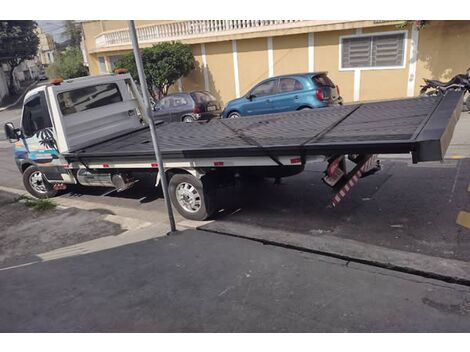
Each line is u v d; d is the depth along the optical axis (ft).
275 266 13.87
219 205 20.12
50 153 24.32
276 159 15.34
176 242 16.75
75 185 29.25
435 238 14.93
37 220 22.61
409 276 12.57
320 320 10.73
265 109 39.45
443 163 23.32
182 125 25.93
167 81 60.95
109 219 21.30
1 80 140.36
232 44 57.36
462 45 42.09
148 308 12.01
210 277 13.48
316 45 50.37
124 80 26.32
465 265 12.86
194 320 11.22
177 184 19.17
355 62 48.37
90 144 23.59
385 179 21.89
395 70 46.14
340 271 13.16
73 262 15.93
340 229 16.56
